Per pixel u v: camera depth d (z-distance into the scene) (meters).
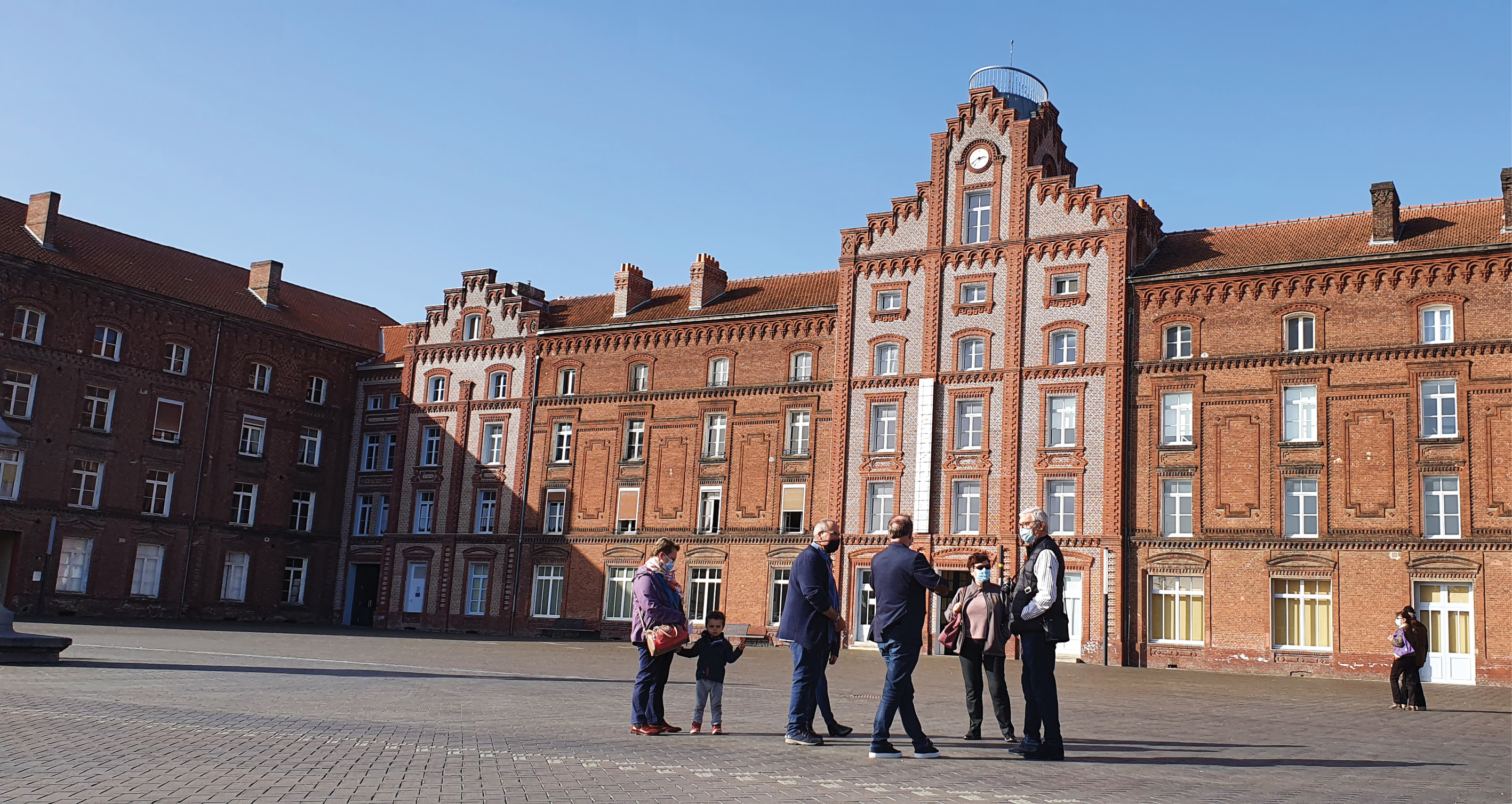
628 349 62.00
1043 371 51.28
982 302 52.94
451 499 65.44
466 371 66.88
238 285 70.38
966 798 11.26
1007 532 50.69
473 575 64.25
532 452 63.72
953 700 25.91
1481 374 43.78
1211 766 14.35
